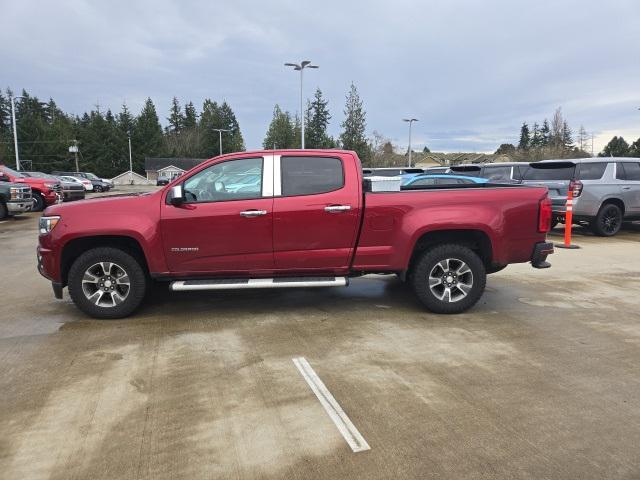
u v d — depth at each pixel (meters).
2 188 16.91
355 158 5.57
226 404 3.64
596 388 3.87
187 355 4.56
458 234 5.78
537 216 5.68
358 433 3.25
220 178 5.49
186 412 3.53
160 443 3.15
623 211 12.06
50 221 5.47
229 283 5.39
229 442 3.15
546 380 4.01
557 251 10.06
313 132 54.75
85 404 3.64
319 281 5.42
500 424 3.34
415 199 5.50
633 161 12.14
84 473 2.86
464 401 3.66
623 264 8.71
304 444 3.12
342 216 5.44
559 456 2.98
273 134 72.06
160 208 5.40
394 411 3.52
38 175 25.08
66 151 79.00
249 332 5.17
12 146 75.56
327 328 5.28
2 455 3.03
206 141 99.56
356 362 4.38
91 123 84.81
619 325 5.38
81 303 5.54
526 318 5.62
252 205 5.39
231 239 5.41
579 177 11.73
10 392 3.84
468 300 5.66
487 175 13.80
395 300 6.36
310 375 4.11
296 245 5.46
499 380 4.01
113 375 4.14
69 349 4.71
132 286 5.54
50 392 3.83
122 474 2.85
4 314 5.86
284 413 3.50
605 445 3.10
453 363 4.35
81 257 5.48
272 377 4.08
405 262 5.55
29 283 7.54
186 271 5.48
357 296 6.55
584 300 6.38
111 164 83.38
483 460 2.95
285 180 5.47
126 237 5.52
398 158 64.50
